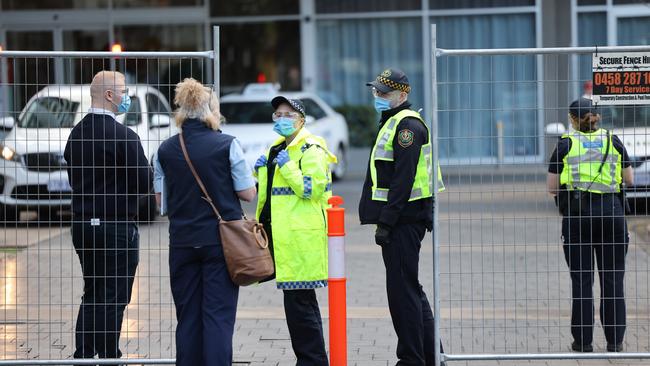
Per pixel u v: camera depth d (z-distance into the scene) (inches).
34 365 516.4
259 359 567.5
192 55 510.0
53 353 579.5
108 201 518.9
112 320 526.9
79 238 520.1
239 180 473.1
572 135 565.6
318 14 1756.9
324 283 506.3
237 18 1759.4
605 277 567.5
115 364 519.8
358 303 723.4
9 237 881.5
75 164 518.3
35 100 565.3
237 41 1763.0
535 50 505.0
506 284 791.7
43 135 690.2
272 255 512.1
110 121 517.7
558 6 1706.4
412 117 502.6
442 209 1095.0
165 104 983.0
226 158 471.5
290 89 1761.8
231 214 471.5
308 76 1756.9
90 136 515.8
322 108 1535.4
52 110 697.6
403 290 510.0
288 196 502.9
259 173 516.7
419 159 506.0
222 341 461.1
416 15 1740.9
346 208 1248.2
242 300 741.3
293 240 499.2
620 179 565.9
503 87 1667.1
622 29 1690.5
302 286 500.4
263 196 515.5
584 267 569.6
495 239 981.2
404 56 1752.0
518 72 1667.1
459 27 1737.2
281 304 725.3
